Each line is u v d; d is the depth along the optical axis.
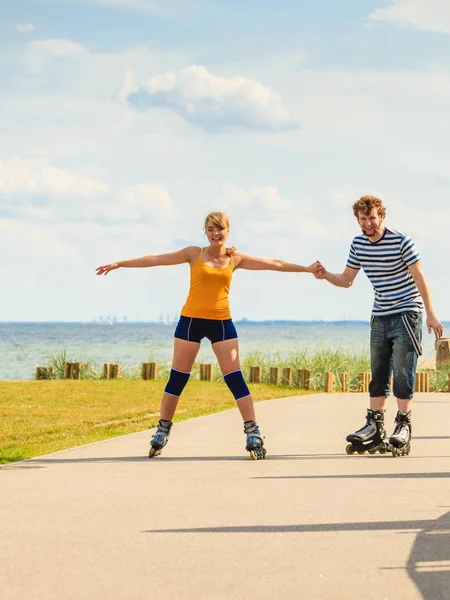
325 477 8.40
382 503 7.08
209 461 9.49
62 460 9.57
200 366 25.31
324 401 17.64
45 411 15.20
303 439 11.48
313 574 4.99
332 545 5.68
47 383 22.19
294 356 29.39
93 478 8.35
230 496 7.41
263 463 9.33
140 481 8.17
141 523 6.34
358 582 4.82
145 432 12.15
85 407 15.95
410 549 5.56
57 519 6.48
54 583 4.84
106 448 10.55
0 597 4.59
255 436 9.70
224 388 21.30
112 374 26.23
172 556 5.41
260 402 17.34
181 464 9.27
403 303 10.03
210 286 9.94
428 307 9.81
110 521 6.41
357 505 7.00
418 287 9.85
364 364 28.22
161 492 7.59
